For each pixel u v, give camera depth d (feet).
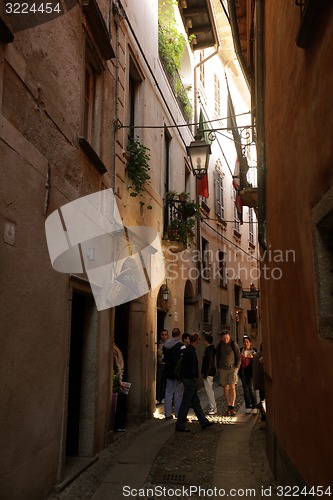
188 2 46.09
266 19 19.42
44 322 14.75
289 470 14.06
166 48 39.47
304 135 11.57
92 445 19.67
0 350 11.80
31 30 14.61
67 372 16.81
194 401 26.27
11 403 12.35
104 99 23.72
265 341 20.84
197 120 51.37
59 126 16.92
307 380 11.57
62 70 17.46
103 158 23.22
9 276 12.39
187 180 48.42
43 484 14.44
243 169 34.24
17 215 12.98
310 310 11.18
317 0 9.55
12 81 13.12
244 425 27.25
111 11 25.50
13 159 12.83
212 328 53.78
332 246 10.44
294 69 12.70
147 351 30.50
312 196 10.82
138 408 28.07
